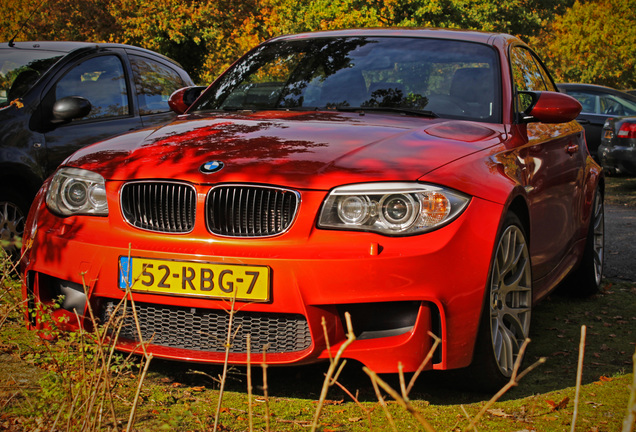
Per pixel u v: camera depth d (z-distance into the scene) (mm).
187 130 3568
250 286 2844
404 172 2920
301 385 3248
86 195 3197
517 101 4117
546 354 3916
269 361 2861
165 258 2945
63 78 5637
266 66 4508
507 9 39688
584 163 4973
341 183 2881
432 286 2807
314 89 4160
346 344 1559
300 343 2883
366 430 2756
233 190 2934
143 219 3072
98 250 3062
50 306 3168
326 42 4562
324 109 3982
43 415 2600
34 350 3436
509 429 2826
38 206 3383
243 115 3885
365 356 2840
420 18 31094
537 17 41031
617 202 10766
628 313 4875
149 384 3137
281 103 4137
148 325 3061
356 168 2938
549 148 4141
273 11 28672
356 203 2850
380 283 2781
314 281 2797
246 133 3404
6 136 5109
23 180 5195
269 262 2822
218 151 3158
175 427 2678
